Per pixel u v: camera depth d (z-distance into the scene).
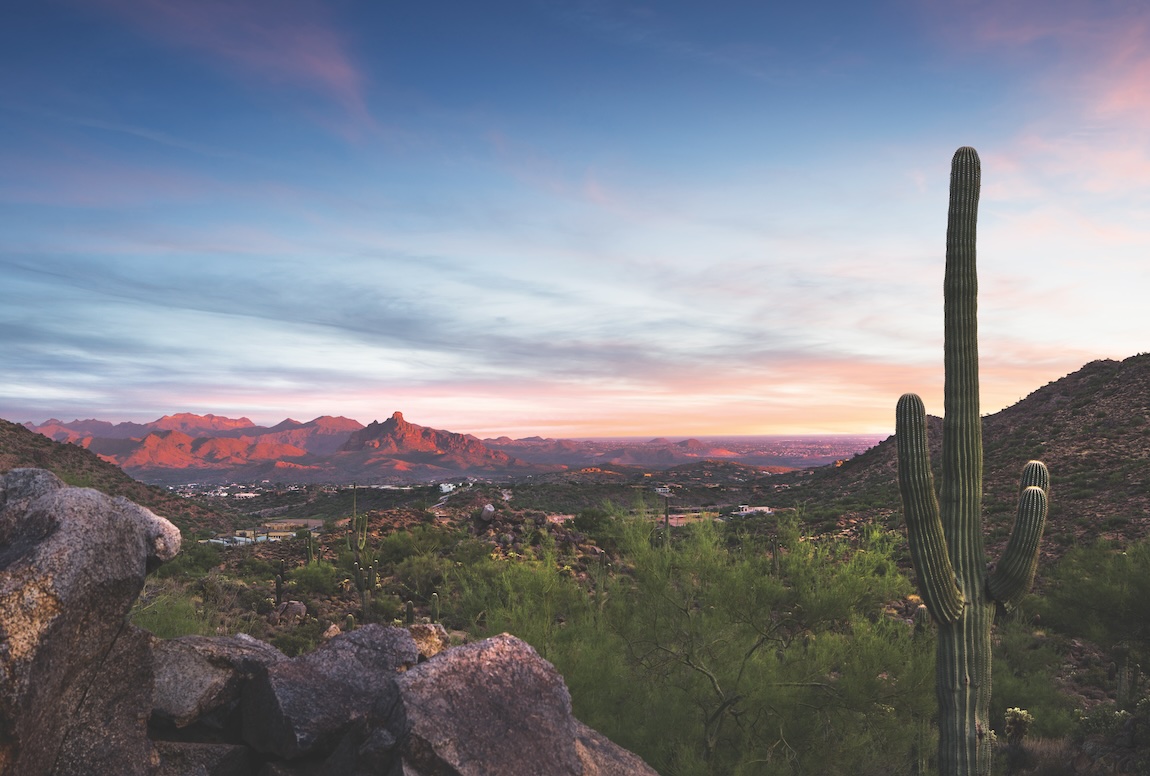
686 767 8.65
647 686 10.16
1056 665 20.27
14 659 3.25
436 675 4.44
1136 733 13.43
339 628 24.72
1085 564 18.78
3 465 90.25
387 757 4.05
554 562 11.91
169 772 4.28
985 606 7.89
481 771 4.04
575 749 4.68
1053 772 12.74
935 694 9.26
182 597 12.34
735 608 10.16
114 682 4.04
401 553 39.44
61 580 3.54
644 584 10.81
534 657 4.96
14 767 3.31
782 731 9.45
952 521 8.01
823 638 9.77
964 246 8.26
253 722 4.75
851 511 57.06
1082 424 62.75
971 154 8.32
